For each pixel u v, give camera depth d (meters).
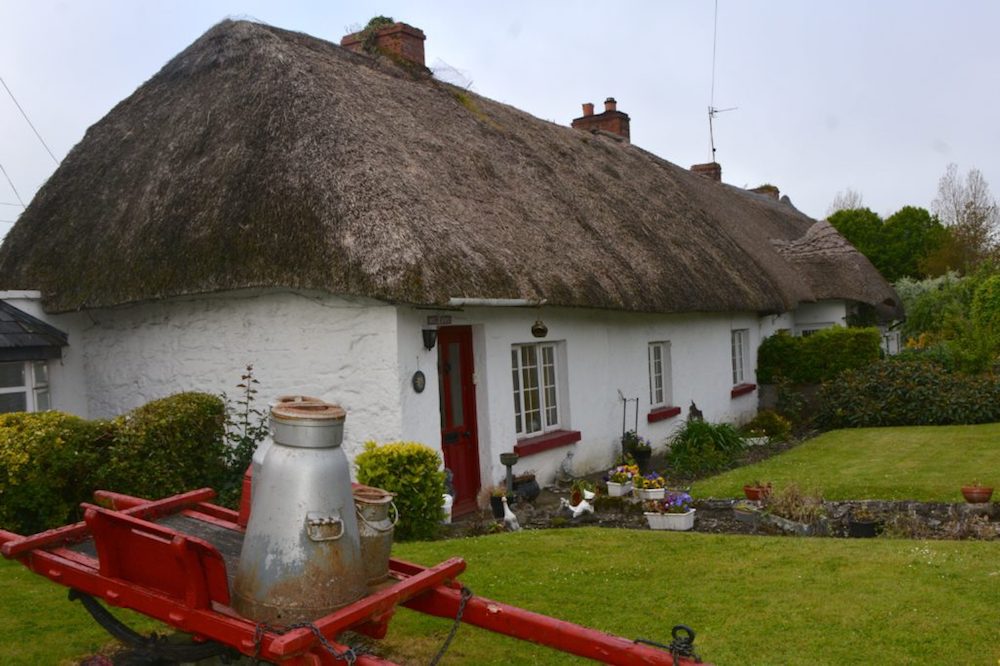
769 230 23.36
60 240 10.41
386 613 3.52
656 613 5.42
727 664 4.60
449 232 8.80
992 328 18.16
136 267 9.17
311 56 11.02
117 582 3.76
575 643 3.49
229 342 9.28
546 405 11.27
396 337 8.30
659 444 13.88
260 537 3.41
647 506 8.72
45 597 5.56
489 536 7.63
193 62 11.41
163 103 11.23
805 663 4.59
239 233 8.58
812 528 8.16
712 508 9.43
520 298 8.94
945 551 6.62
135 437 7.54
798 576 6.10
